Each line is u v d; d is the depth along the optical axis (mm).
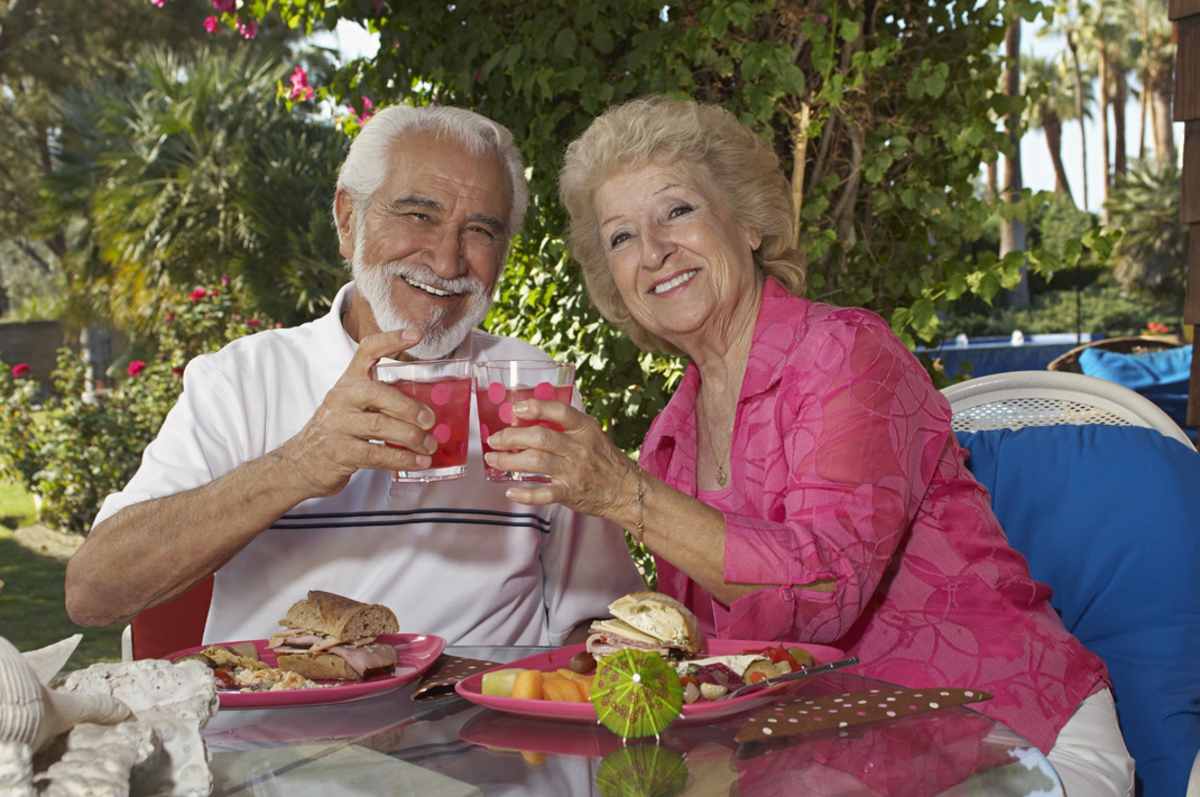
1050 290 23703
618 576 1985
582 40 2959
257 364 1817
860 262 3076
